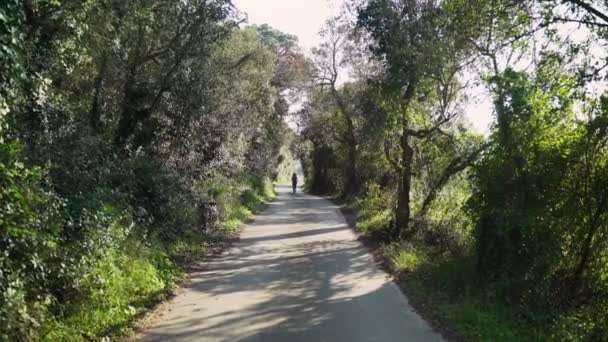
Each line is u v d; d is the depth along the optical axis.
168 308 9.34
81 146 10.52
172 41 15.35
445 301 9.81
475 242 11.48
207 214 18.36
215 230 18.92
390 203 22.92
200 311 9.20
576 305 9.54
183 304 9.67
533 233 9.78
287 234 20.38
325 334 8.01
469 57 14.23
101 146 12.14
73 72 13.46
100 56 13.23
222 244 17.03
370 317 8.98
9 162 6.40
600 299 9.52
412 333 8.10
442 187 16.58
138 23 13.81
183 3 15.25
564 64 10.75
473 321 8.45
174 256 13.48
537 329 8.13
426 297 10.27
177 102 17.20
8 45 6.45
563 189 9.98
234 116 21.92
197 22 15.45
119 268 9.42
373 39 17.25
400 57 15.55
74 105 13.09
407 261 13.30
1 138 6.54
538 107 10.81
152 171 14.68
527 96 10.91
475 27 12.56
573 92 10.27
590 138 9.62
